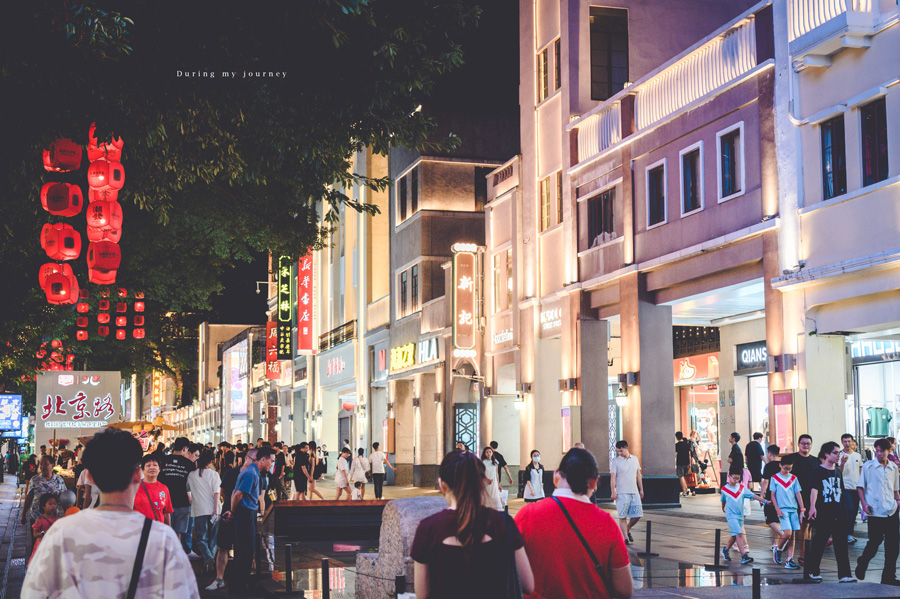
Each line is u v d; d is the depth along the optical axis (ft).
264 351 260.01
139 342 130.72
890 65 56.18
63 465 105.81
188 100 35.76
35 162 34.14
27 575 11.55
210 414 312.09
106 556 11.48
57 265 47.85
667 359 81.05
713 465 97.96
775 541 47.24
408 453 143.23
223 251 83.97
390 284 147.84
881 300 57.00
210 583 44.34
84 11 28.60
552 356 100.73
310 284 191.11
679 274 76.07
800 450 47.57
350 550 59.31
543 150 101.09
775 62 65.05
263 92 36.32
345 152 44.11
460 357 114.11
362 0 33.53
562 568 16.63
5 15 28.45
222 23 33.68
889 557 40.06
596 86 95.45
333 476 176.96
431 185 136.15
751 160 67.77
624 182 83.41
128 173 45.73
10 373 87.30
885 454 40.27
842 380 62.54
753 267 68.33
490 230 113.60
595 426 89.30
